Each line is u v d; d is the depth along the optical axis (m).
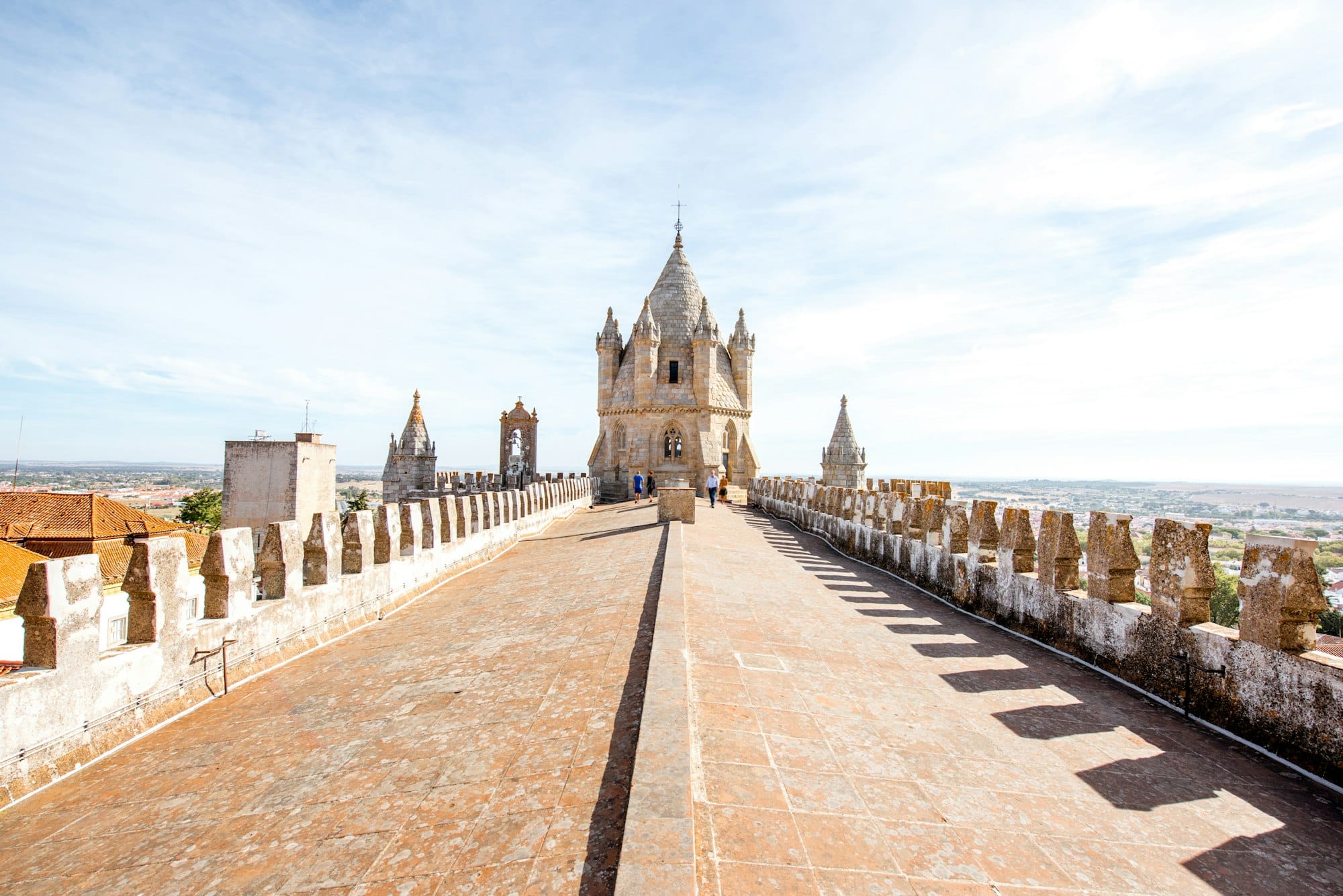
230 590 10.31
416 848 5.05
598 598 12.56
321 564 13.09
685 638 8.72
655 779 5.09
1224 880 5.44
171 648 9.12
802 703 7.81
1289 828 6.29
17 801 6.92
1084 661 11.16
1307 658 7.50
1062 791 6.62
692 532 21.91
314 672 10.88
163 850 5.69
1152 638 9.73
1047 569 12.35
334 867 4.96
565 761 5.96
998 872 5.07
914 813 5.74
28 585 7.39
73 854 5.84
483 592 16.42
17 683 7.04
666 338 60.62
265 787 6.67
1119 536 10.76
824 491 29.78
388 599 15.36
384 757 6.83
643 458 58.34
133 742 8.34
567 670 8.47
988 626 13.72
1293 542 7.84
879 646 11.02
